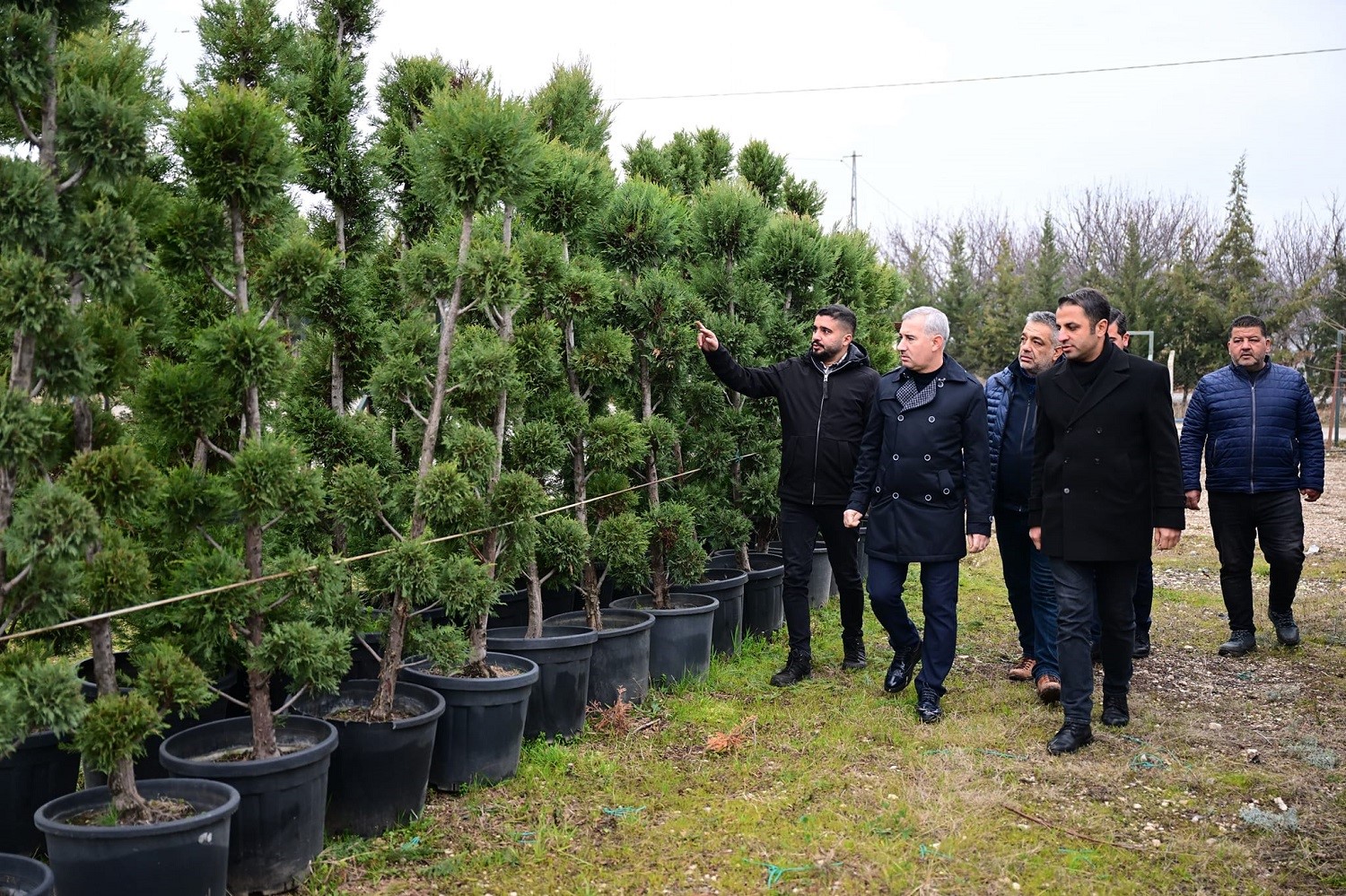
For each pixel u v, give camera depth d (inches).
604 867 141.6
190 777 130.1
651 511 229.9
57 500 110.8
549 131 269.1
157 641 134.6
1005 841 150.4
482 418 191.2
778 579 272.7
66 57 119.6
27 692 111.0
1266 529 258.1
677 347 229.9
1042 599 219.0
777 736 194.2
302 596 139.8
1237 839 152.3
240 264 143.0
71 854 113.0
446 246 185.0
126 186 133.5
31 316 110.0
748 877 138.7
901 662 222.7
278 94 190.4
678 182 367.2
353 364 192.7
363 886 135.9
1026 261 1841.8
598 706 202.4
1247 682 233.9
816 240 282.5
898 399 211.3
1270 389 254.1
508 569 182.4
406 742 151.0
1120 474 184.9
